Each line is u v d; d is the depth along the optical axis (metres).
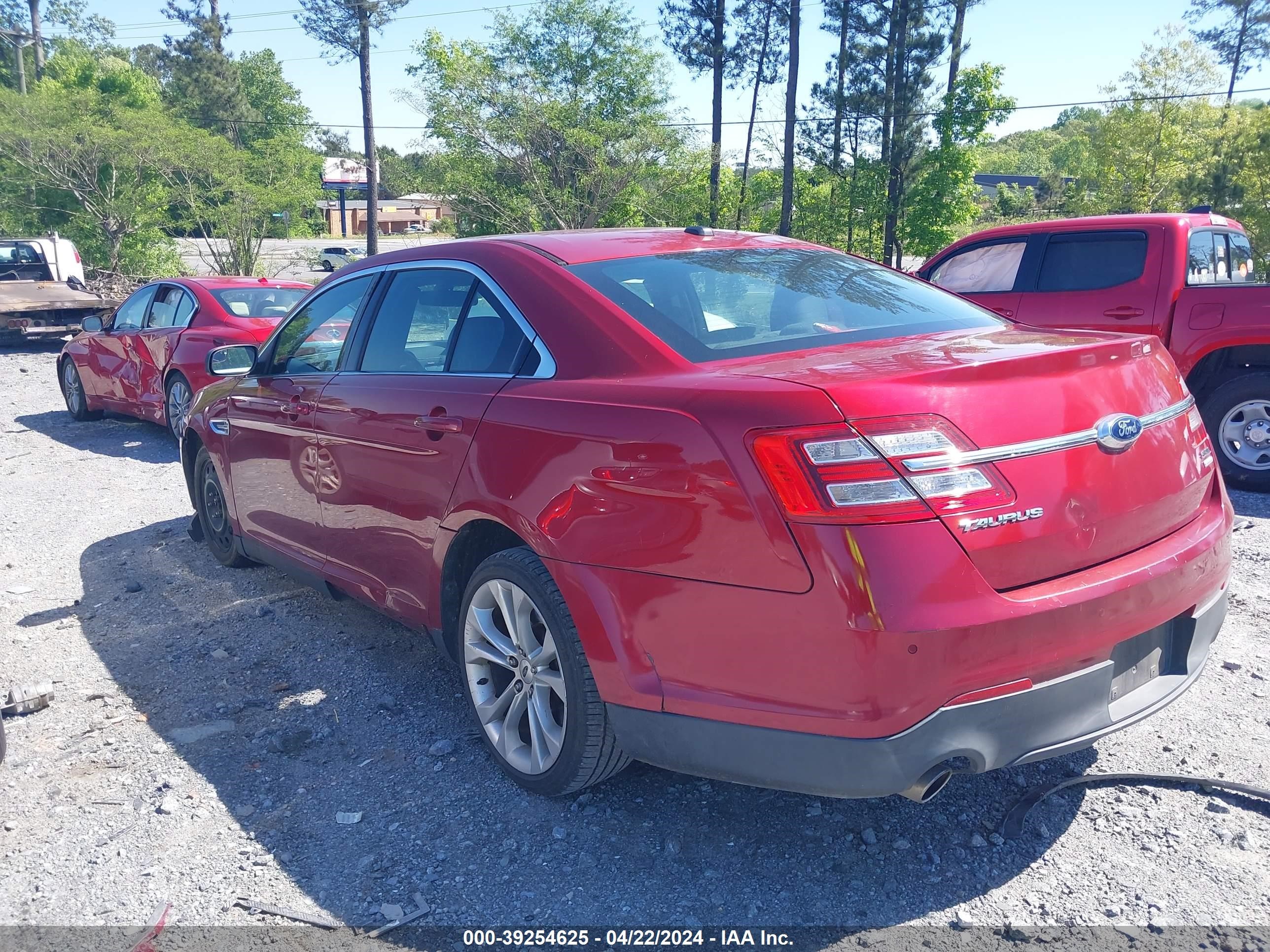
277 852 2.92
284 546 4.59
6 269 18.94
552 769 3.00
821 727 2.34
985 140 36.28
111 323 10.72
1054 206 58.34
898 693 2.25
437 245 3.88
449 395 3.31
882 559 2.22
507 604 3.09
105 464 8.67
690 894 2.66
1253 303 6.65
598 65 32.75
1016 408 2.40
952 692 2.27
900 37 35.00
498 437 3.05
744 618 2.41
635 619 2.64
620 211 33.53
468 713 3.79
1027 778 3.17
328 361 4.20
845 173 37.56
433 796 3.20
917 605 2.21
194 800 3.21
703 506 2.45
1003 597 2.31
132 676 4.22
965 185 36.69
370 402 3.69
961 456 2.29
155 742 3.62
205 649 4.48
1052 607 2.34
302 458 4.20
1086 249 7.48
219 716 3.82
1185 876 2.63
